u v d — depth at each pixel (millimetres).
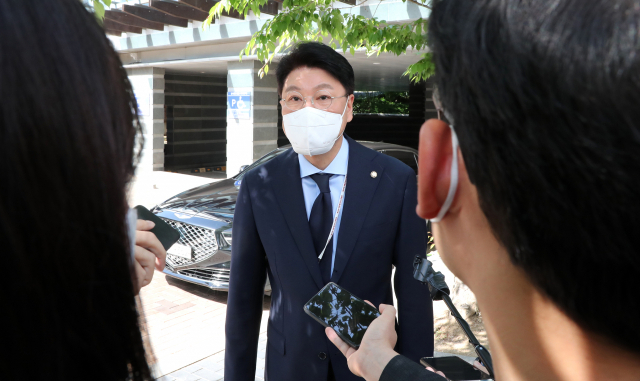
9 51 359
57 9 395
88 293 406
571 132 310
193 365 3605
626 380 382
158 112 13242
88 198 395
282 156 1917
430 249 4852
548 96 315
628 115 294
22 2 375
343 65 1841
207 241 4535
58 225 378
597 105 302
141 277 859
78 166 386
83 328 414
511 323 425
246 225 1823
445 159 444
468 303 3836
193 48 12016
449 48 383
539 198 333
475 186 396
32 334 392
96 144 403
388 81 19266
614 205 306
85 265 400
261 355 3660
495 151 350
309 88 1806
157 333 4109
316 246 1771
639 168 295
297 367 1697
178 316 4453
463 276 490
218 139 18406
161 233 1017
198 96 17500
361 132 24297
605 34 305
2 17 361
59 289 393
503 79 333
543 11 325
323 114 1769
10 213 360
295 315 1718
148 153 13125
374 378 915
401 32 4242
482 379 929
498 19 343
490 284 433
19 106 359
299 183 1812
